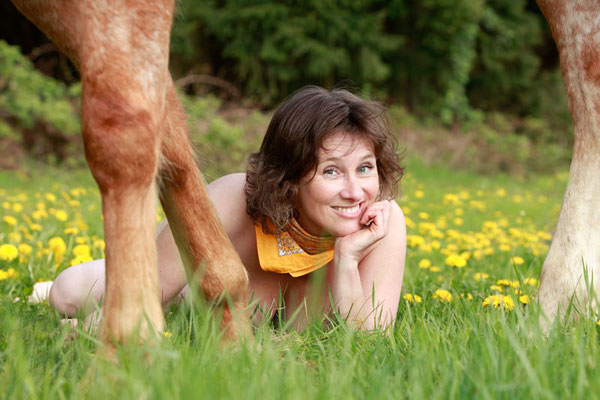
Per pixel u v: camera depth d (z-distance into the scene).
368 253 2.56
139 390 1.42
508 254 4.60
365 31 16.59
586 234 2.16
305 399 1.48
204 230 1.91
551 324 1.97
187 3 15.69
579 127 2.22
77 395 1.49
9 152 11.34
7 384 1.57
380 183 2.53
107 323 1.58
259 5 15.83
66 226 5.04
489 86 19.53
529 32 19.12
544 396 1.45
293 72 16.28
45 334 2.04
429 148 15.51
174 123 1.83
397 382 1.60
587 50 2.16
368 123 2.28
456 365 1.64
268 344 1.76
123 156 1.53
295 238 2.44
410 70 17.97
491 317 2.16
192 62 16.34
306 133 2.24
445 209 8.42
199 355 1.70
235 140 11.30
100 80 1.53
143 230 1.60
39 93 12.16
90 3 1.55
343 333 2.12
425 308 2.63
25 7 1.68
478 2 17.25
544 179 15.21
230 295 1.94
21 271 3.39
